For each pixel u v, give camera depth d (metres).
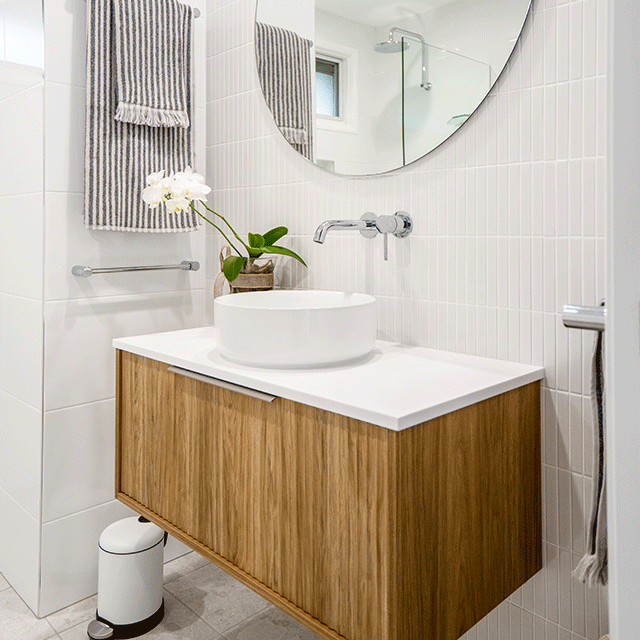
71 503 1.78
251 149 1.88
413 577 0.99
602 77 1.14
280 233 1.73
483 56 1.31
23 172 1.73
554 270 1.24
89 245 1.76
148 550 1.67
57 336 1.71
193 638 1.65
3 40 1.78
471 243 1.37
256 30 1.82
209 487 1.33
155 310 1.94
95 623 1.68
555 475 1.27
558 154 1.21
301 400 1.08
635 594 0.33
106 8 1.69
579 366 1.22
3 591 1.88
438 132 1.40
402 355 1.40
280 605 1.16
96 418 1.82
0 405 1.90
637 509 0.32
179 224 1.89
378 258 1.56
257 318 1.23
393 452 0.94
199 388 1.34
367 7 1.52
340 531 1.04
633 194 0.32
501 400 1.16
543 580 1.31
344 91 1.59
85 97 1.71
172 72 1.82
